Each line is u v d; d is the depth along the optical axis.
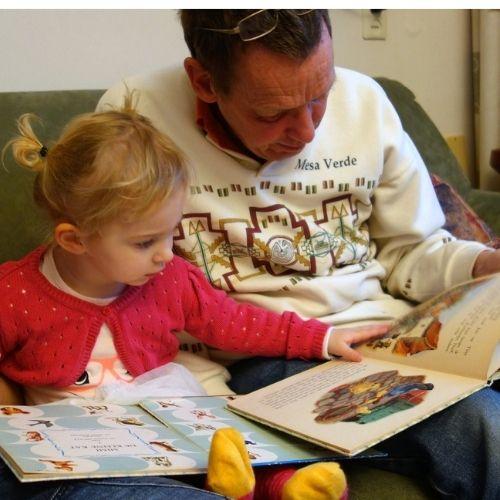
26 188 1.27
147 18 1.57
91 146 0.96
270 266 1.20
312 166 1.21
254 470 0.91
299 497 0.80
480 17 2.09
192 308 1.13
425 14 2.07
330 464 0.82
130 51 1.57
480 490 0.92
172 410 0.97
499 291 1.08
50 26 1.47
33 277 1.03
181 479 0.89
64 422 0.88
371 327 1.17
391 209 1.29
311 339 1.13
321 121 1.19
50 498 0.77
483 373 0.96
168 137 1.06
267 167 1.16
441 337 1.06
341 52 1.93
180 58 1.63
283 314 1.15
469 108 2.24
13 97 1.33
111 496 0.76
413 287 1.31
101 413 0.93
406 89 1.76
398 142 1.27
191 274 1.13
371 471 1.01
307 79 0.99
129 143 0.96
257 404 1.00
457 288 1.18
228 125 1.15
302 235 1.20
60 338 1.03
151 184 0.94
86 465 0.75
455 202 1.52
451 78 2.18
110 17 1.53
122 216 0.94
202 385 1.15
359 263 1.29
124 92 1.20
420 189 1.30
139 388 1.03
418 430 0.97
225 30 0.98
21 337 1.03
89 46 1.52
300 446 0.90
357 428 0.88
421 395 0.94
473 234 1.49
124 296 1.07
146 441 0.85
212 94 1.10
